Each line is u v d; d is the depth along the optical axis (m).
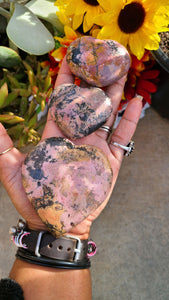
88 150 0.27
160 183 0.41
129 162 0.42
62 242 0.26
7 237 0.40
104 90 0.30
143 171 0.41
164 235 0.39
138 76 0.32
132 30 0.27
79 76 0.28
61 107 0.27
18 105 0.37
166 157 0.42
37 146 0.27
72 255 0.26
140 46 0.28
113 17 0.27
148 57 0.30
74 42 0.28
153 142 0.42
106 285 0.38
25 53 0.39
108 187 0.26
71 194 0.26
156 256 0.39
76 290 0.26
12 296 0.24
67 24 0.30
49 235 0.26
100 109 0.27
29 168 0.26
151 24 0.27
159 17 0.26
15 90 0.32
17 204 0.28
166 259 0.38
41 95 0.32
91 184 0.26
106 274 0.38
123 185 0.41
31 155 0.27
